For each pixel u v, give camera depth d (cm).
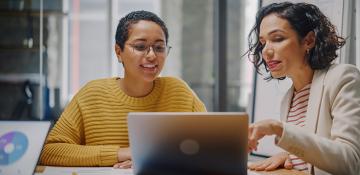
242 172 106
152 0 398
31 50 354
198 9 439
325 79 136
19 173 119
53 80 362
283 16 138
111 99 155
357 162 119
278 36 139
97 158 137
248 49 157
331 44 142
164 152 107
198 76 442
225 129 104
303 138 116
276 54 139
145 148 108
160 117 105
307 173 132
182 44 440
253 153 204
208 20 441
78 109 156
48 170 131
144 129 107
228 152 104
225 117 103
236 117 103
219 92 329
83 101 156
